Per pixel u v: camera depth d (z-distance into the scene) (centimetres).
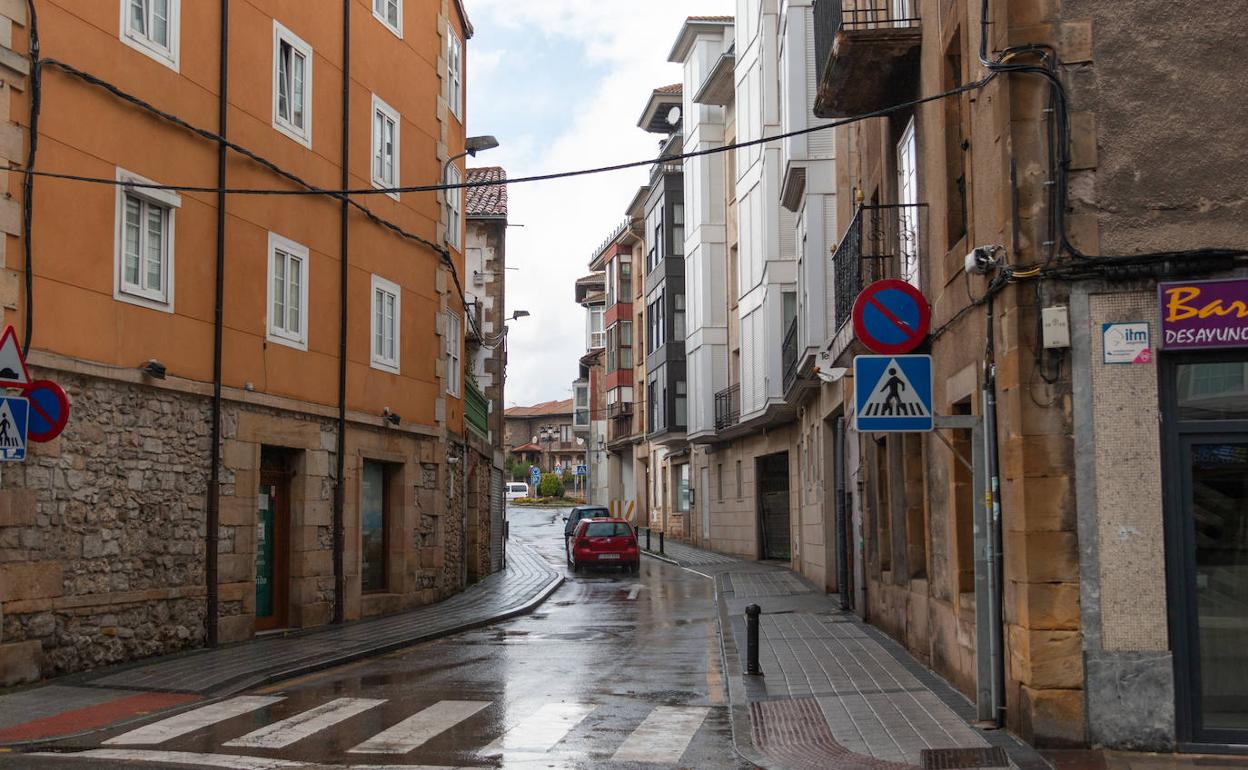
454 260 2605
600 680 1312
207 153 1609
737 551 4019
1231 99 888
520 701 1163
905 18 1388
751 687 1217
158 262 1512
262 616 1773
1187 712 850
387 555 2183
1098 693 858
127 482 1420
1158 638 857
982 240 1009
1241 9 893
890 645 1528
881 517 1739
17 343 1082
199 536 1560
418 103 2322
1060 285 884
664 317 4909
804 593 2464
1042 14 902
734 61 3628
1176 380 874
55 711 1090
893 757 870
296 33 1861
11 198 1244
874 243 1559
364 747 927
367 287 2078
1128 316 876
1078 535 867
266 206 1758
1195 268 869
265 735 977
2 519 1218
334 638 1692
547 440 12850
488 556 3272
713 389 4000
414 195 2291
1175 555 860
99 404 1377
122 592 1400
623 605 2383
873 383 961
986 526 959
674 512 5331
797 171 2430
